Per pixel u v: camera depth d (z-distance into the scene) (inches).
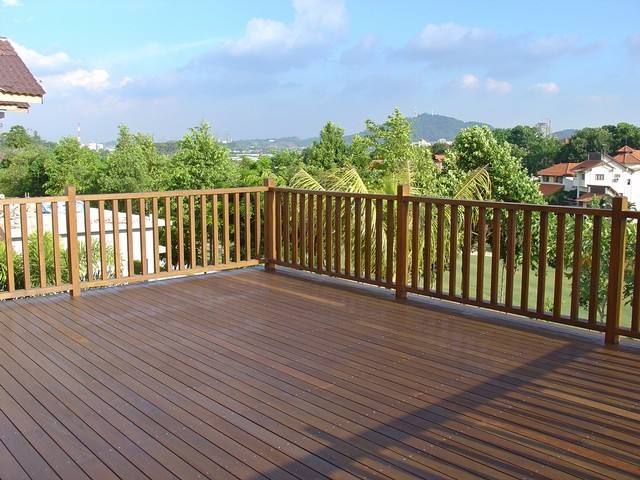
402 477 93.5
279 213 261.6
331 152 1173.7
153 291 221.3
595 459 98.7
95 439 106.8
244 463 98.2
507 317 186.4
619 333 158.1
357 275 227.6
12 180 2025.1
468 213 189.8
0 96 343.6
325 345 159.0
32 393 127.3
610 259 157.8
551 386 130.2
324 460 99.0
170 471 95.9
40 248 209.8
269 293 218.5
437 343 160.6
